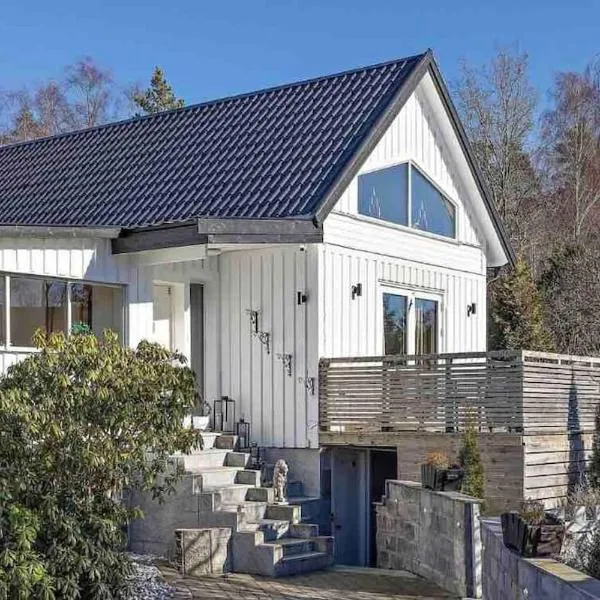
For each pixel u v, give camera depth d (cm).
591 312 2678
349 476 1498
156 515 1280
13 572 788
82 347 938
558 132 3912
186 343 1534
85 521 903
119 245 1381
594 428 1420
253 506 1278
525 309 2489
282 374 1488
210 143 1691
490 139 3672
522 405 1284
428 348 1728
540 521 771
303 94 1714
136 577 1062
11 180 1903
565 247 2858
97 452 901
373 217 1591
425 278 1716
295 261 1486
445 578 1088
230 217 1326
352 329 1527
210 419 1544
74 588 853
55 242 1297
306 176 1465
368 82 1650
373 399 1410
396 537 1255
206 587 1100
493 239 1917
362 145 1477
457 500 1052
